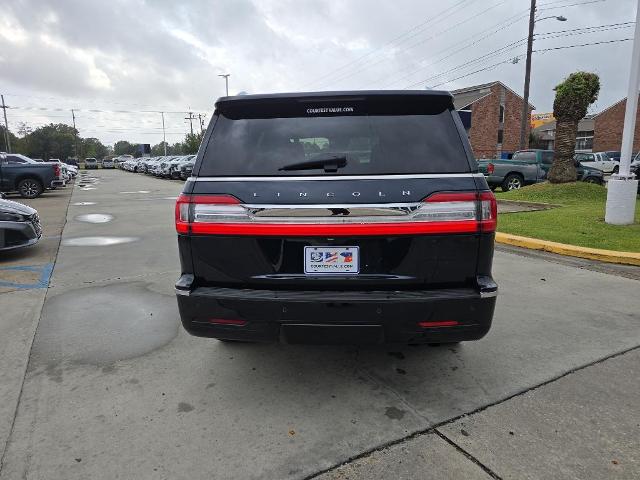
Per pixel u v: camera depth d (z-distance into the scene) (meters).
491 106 45.34
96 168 68.62
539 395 2.86
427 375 3.13
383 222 2.46
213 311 2.61
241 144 2.72
